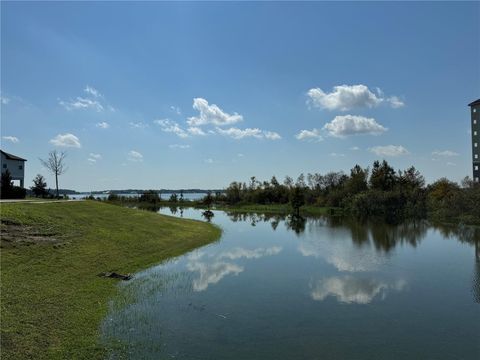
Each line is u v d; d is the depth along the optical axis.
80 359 11.18
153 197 121.31
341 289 20.09
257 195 122.56
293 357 11.96
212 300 17.62
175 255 29.02
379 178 88.56
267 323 14.84
